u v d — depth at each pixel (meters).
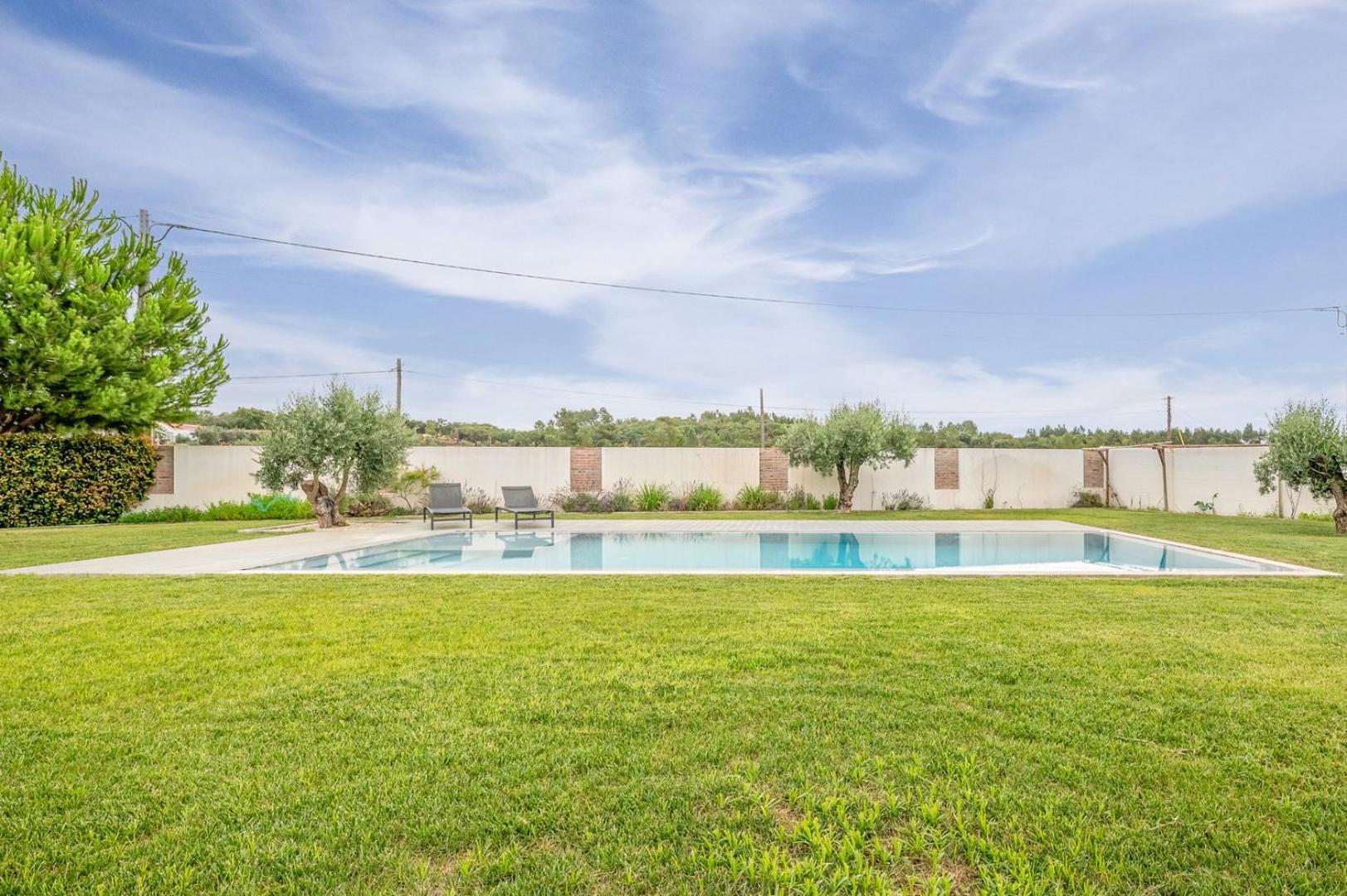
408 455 16.02
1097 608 5.11
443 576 6.76
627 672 3.58
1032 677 3.48
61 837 2.06
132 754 2.62
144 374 14.88
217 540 10.66
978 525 13.56
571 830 2.10
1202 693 3.24
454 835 2.06
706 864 1.91
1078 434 34.12
